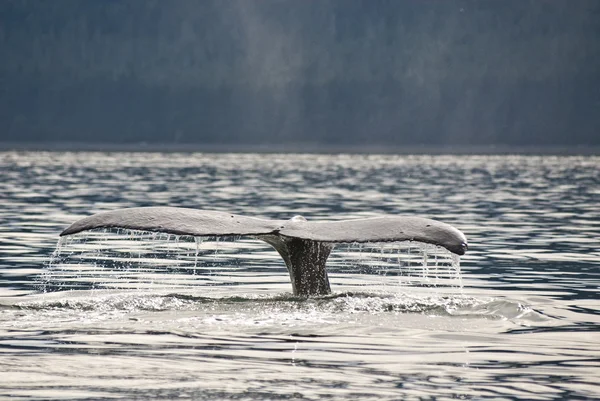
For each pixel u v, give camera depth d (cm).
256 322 3919
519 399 2969
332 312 4103
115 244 7431
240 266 6272
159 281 5512
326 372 3244
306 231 3875
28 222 9156
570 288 5316
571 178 19075
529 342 3731
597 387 3105
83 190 14062
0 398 2917
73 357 3378
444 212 10731
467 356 3494
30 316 4034
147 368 3256
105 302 4291
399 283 5500
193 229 3853
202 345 3569
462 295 4934
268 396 2955
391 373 3244
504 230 8819
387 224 3878
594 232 8619
